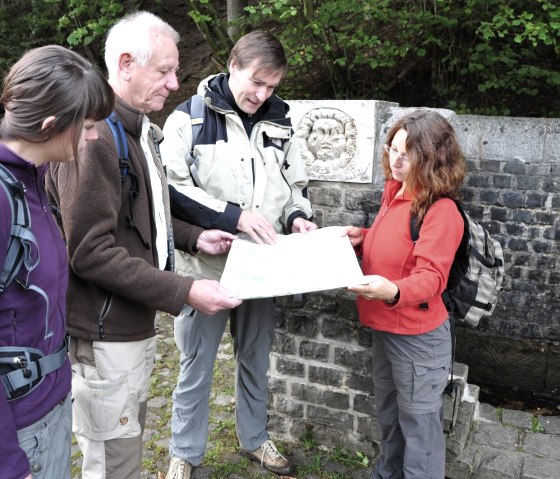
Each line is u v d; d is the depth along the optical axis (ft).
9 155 4.24
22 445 4.54
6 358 4.34
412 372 6.77
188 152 7.44
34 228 4.49
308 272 6.30
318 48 18.26
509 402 13.51
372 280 6.01
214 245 7.33
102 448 6.11
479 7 16.29
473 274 6.74
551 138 12.57
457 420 8.71
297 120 8.71
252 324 8.21
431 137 6.27
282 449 9.26
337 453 9.05
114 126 5.70
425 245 6.31
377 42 16.30
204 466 8.76
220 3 23.67
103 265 5.58
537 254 13.33
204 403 8.29
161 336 13.71
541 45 17.71
